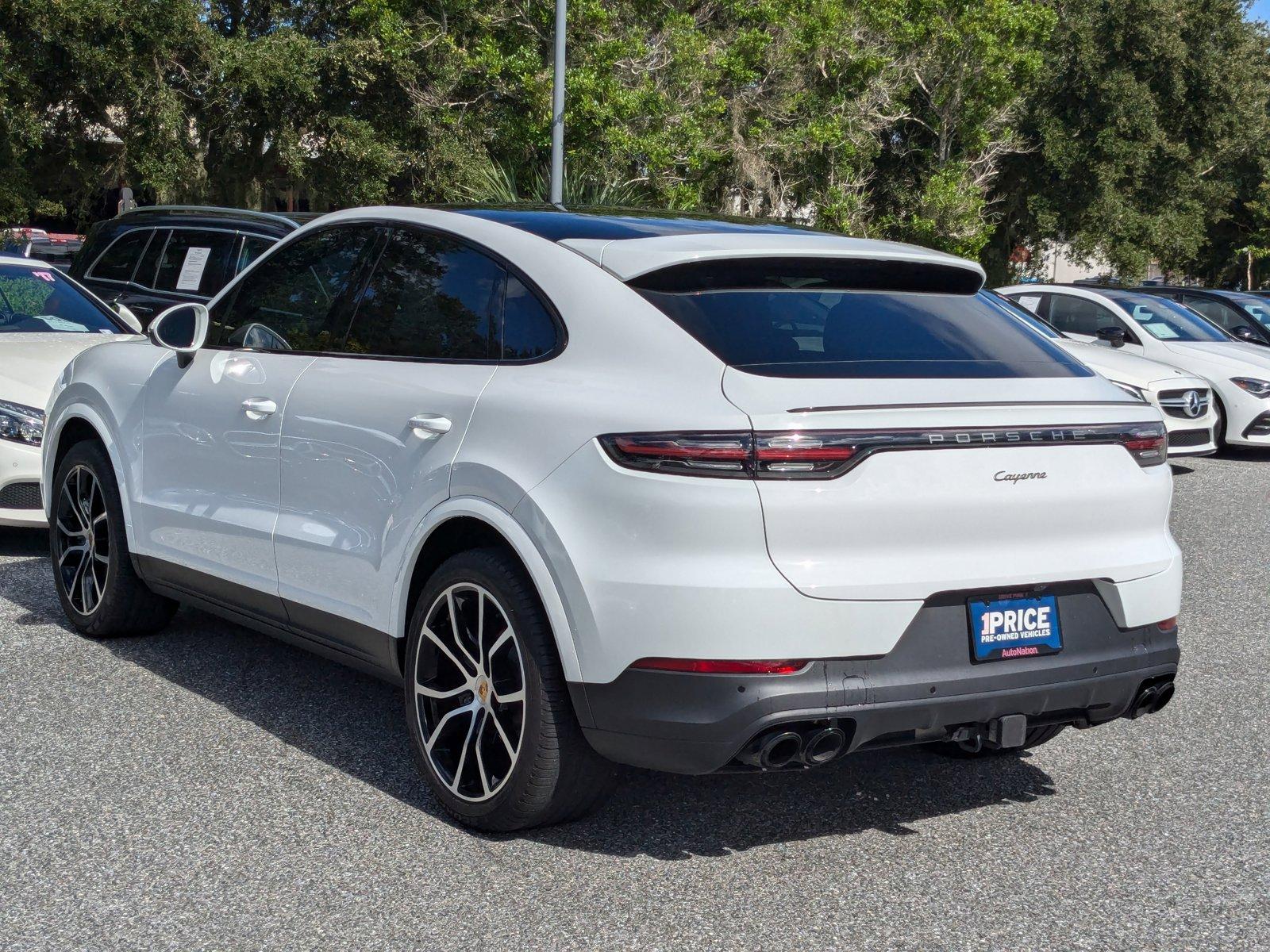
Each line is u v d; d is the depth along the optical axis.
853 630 3.12
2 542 7.51
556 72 19.52
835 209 30.59
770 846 3.63
